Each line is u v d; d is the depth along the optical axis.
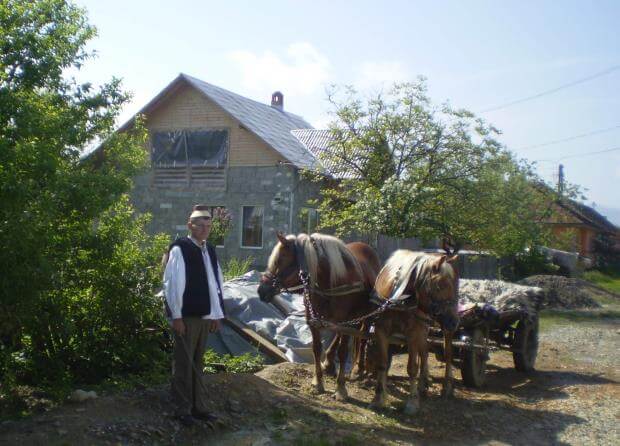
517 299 9.07
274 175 20.81
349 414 6.50
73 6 7.13
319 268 7.02
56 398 6.30
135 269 7.39
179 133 22.12
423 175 16.39
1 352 6.44
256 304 9.62
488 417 6.80
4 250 5.29
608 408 7.31
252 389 6.66
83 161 7.03
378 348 6.88
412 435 6.06
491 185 17.17
